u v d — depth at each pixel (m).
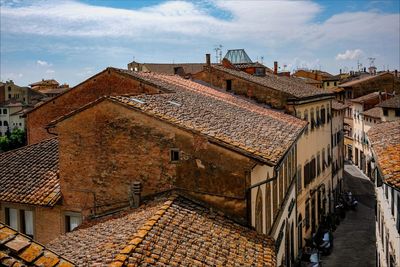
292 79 53.09
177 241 11.82
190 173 14.78
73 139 16.41
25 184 18.45
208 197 14.62
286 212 24.50
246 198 14.27
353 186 58.06
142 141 15.34
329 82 102.12
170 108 16.86
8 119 101.00
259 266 12.20
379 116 56.94
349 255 31.98
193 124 15.44
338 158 52.16
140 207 14.88
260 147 15.35
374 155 19.34
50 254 6.65
